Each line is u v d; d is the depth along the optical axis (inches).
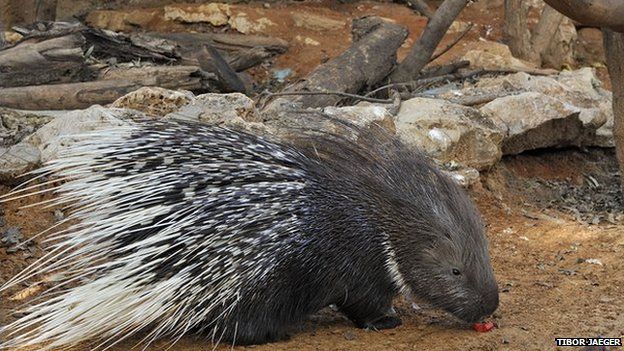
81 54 429.7
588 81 538.6
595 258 327.6
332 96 472.4
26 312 243.9
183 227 223.6
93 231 221.0
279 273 234.2
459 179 380.8
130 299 219.1
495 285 244.4
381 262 243.9
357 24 561.9
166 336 241.9
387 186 245.9
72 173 230.4
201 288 226.1
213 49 501.0
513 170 445.7
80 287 217.6
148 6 694.5
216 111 335.9
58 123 322.0
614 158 488.7
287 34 644.1
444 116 401.4
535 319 263.4
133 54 464.1
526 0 650.8
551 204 420.2
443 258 242.5
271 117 366.9
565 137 458.0
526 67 596.4
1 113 366.9
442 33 538.9
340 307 253.9
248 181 233.5
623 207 420.5
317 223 236.7
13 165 304.8
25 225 297.3
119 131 233.9
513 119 438.6
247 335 238.1
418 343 244.4
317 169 243.1
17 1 576.1
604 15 250.7
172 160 229.9
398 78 541.3
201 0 699.4
